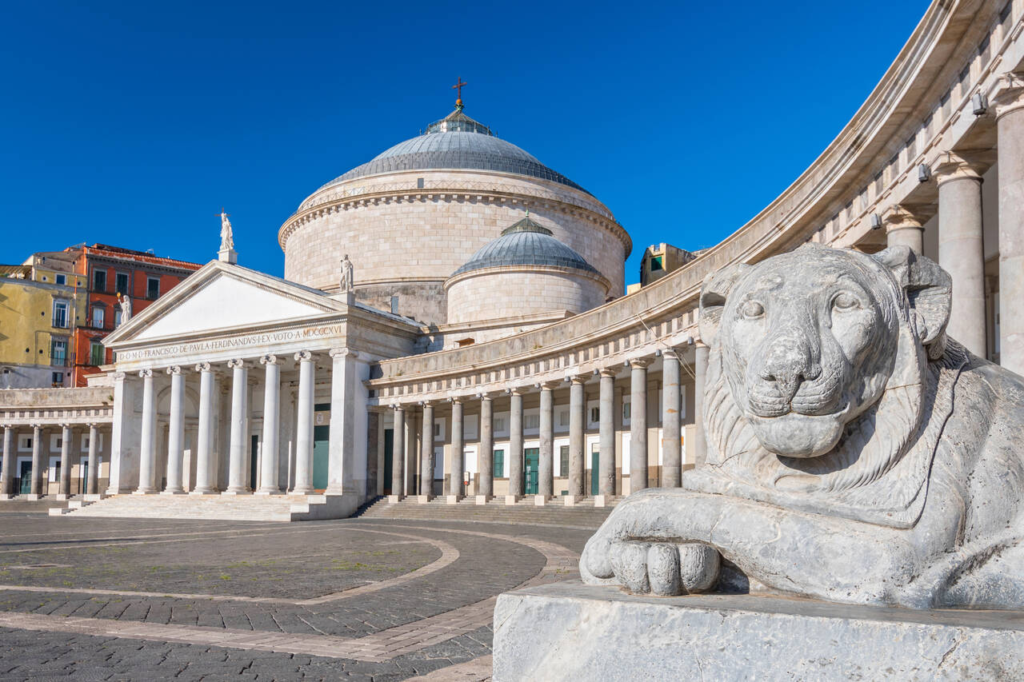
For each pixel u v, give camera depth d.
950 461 4.44
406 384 57.44
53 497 76.75
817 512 4.45
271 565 22.27
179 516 57.25
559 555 24.48
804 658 3.76
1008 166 15.32
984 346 17.41
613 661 4.14
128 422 68.50
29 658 10.31
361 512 56.06
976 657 3.52
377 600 15.40
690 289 33.47
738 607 4.01
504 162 79.75
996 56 15.91
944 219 18.12
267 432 60.16
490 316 64.25
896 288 4.55
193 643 11.23
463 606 14.65
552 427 47.44
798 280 4.49
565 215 78.06
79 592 16.89
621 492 50.31
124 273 100.69
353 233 76.75
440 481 62.22
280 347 60.50
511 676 4.44
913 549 4.17
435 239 75.00
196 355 64.50
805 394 4.23
